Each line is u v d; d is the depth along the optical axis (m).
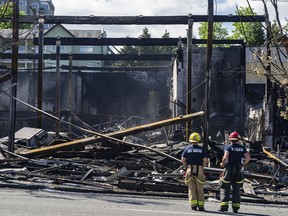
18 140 26.95
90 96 61.03
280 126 29.00
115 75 61.50
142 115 60.78
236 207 10.96
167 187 14.32
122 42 44.84
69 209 10.42
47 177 15.62
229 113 45.19
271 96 27.22
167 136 40.75
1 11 22.84
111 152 22.52
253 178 16.91
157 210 10.83
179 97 44.94
